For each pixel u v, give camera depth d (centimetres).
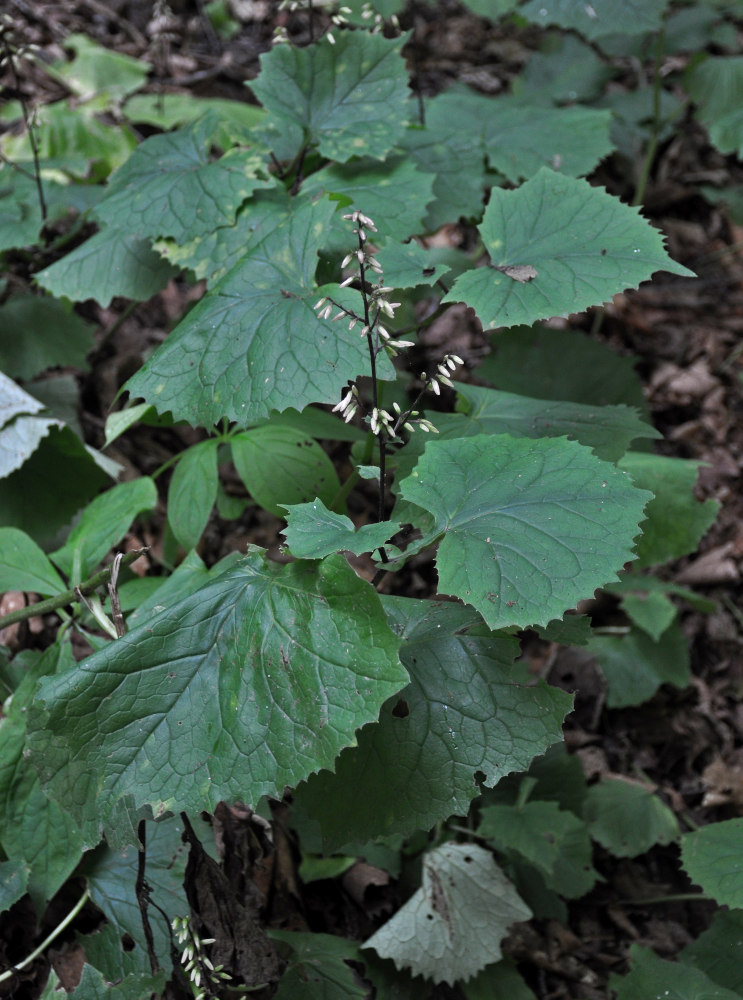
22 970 193
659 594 304
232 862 197
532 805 244
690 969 206
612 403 348
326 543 135
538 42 513
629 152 416
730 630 338
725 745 310
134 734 146
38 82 392
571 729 305
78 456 252
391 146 225
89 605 179
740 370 418
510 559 135
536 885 255
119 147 358
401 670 136
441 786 155
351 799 157
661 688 322
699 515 276
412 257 184
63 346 279
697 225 473
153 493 200
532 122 285
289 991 191
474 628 161
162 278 237
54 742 148
